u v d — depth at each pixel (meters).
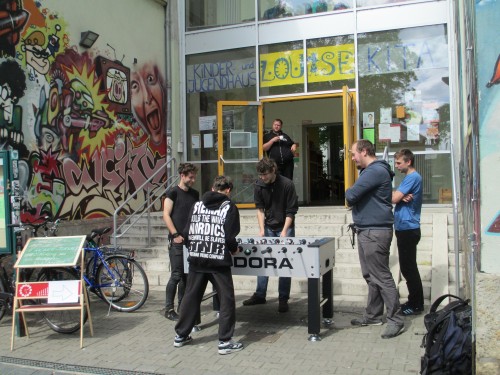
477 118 3.81
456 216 5.59
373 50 10.25
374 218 5.09
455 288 6.06
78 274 5.70
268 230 6.17
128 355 4.80
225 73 11.37
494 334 3.67
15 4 7.76
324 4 10.62
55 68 8.48
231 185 5.02
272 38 10.95
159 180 11.08
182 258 5.91
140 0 10.62
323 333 5.22
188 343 5.07
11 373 4.49
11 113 7.67
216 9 11.48
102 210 9.41
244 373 4.28
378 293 5.35
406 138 10.01
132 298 6.48
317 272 4.97
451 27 9.58
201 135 11.54
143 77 10.66
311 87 10.65
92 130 9.23
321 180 13.43
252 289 7.07
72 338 5.36
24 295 5.27
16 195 5.78
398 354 4.57
